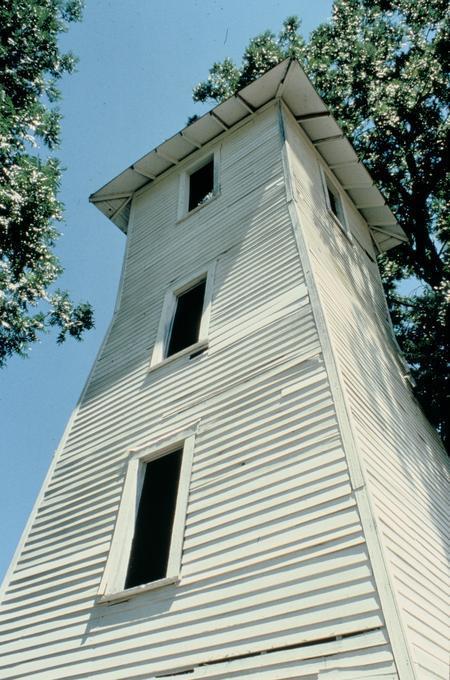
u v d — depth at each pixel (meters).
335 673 3.24
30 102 11.37
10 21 11.62
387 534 4.14
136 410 7.09
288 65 9.74
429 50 16.31
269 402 5.41
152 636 4.41
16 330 11.39
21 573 6.33
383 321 10.15
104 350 8.99
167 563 4.91
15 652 5.46
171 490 5.65
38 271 10.81
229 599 4.16
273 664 3.56
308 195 8.96
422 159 16.38
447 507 6.91
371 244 12.69
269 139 9.68
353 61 17.59
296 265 6.69
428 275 15.34
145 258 10.20
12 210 10.05
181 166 11.77
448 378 9.95
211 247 8.65
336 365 5.11
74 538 6.14
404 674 2.98
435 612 4.13
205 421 5.91
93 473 6.79
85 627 5.04
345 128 16.45
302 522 4.20
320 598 3.68
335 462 4.39
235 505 4.78
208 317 7.32
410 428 7.51
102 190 12.32
